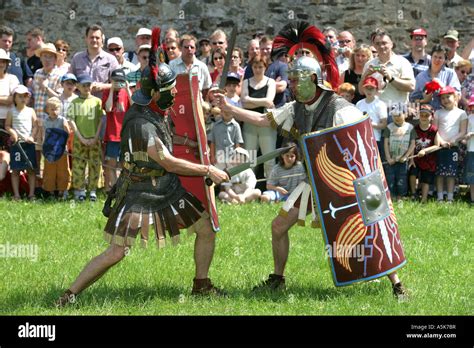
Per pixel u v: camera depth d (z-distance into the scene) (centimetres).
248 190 1227
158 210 659
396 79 1282
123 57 1414
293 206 719
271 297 704
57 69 1338
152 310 651
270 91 1276
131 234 652
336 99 697
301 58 696
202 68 1288
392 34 1738
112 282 742
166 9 1712
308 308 667
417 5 1734
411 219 1095
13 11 1694
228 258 860
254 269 812
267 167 1282
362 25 1738
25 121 1248
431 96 1322
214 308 661
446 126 1287
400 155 1273
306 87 691
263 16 1727
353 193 684
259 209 1138
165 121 664
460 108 1394
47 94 1321
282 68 1324
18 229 977
